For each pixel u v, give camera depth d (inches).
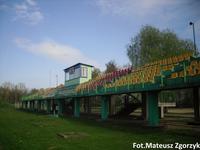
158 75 677.3
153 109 717.3
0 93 4411.9
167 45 1724.9
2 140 602.2
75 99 1364.4
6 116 1497.3
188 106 1959.9
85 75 1605.6
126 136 584.1
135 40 1877.5
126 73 909.2
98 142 519.2
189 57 670.5
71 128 783.1
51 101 2022.6
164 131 638.5
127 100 1157.1
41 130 762.2
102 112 1026.7
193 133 577.9
